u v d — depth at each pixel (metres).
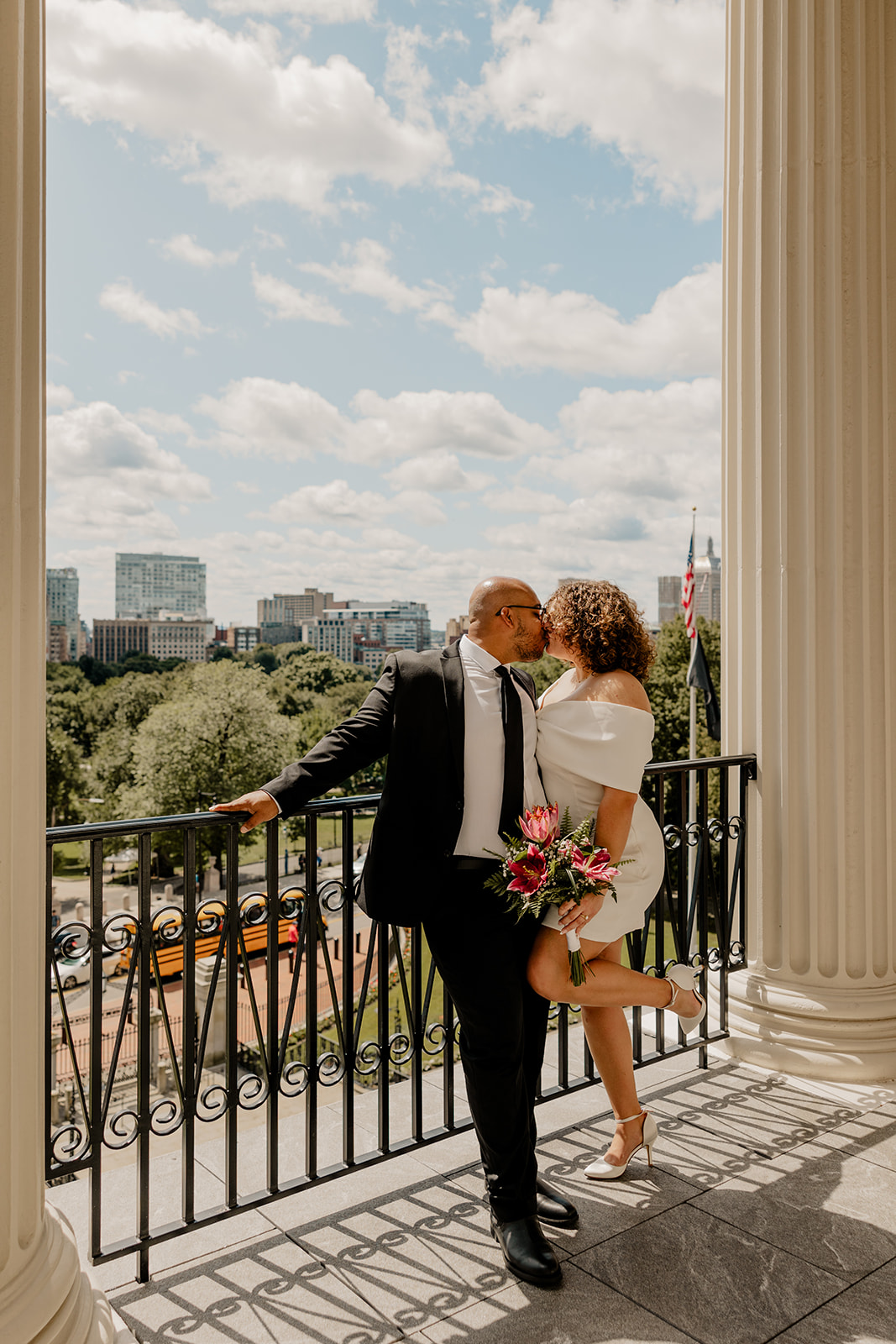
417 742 2.30
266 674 63.69
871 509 3.61
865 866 3.59
